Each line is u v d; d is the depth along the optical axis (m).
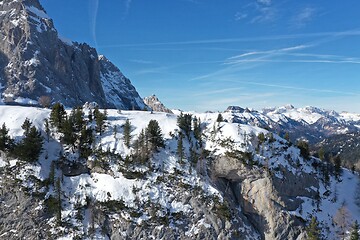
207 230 96.31
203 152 113.88
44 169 102.62
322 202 116.81
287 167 113.19
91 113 125.50
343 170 148.62
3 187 96.38
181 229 95.81
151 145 111.69
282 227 102.25
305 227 103.12
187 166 108.88
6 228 91.75
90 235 91.62
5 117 119.62
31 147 100.75
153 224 95.06
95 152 109.88
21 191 95.62
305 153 128.25
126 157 107.38
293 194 110.56
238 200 109.06
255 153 111.50
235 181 110.75
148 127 113.38
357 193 128.00
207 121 132.75
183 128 121.31
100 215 95.81
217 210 99.94
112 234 93.50
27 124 108.44
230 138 115.81
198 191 103.12
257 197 106.38
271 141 118.81
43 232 90.94
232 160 109.19
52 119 117.12
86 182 104.31
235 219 100.69
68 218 93.62
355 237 94.75
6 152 102.75
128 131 112.62
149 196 100.12
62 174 103.88
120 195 99.56
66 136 109.75
